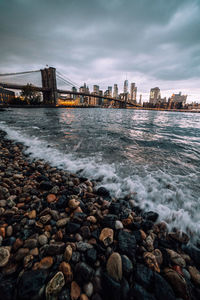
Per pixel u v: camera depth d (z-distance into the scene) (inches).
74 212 72.7
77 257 50.3
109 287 41.8
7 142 226.2
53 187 95.4
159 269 48.6
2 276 44.2
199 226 66.9
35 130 340.5
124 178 113.7
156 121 761.0
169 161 155.9
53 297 39.4
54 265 47.7
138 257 52.9
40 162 142.6
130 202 85.0
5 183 96.3
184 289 42.1
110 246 55.7
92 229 64.6
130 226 67.2
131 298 39.7
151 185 103.5
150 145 229.5
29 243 54.7
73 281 43.3
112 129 391.9
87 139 256.2
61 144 216.2
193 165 146.3
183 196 90.5
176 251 56.0
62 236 59.1
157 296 40.4
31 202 81.1
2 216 69.2
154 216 73.0
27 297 38.7
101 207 79.8
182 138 306.5
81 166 135.3
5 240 56.2
